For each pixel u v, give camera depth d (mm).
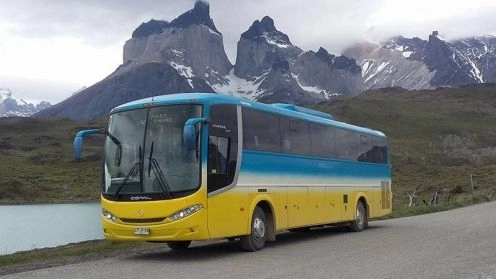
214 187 14414
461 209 38344
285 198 17750
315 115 21469
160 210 13836
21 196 137375
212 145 14492
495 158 173875
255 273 11859
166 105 14664
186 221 13695
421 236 19562
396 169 154250
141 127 14688
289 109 19844
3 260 15688
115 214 14359
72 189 150750
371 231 23125
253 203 15977
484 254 14297
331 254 15031
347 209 22516
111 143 14969
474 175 89312
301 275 11492
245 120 16047
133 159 14492
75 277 11836
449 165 171250
